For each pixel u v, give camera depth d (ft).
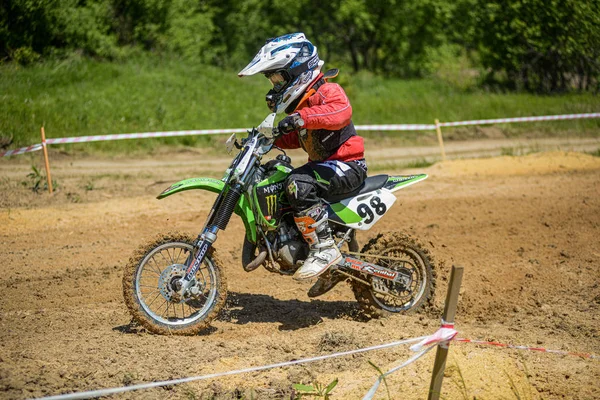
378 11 96.99
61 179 38.19
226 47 95.45
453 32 99.45
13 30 64.59
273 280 22.33
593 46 76.84
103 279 21.56
